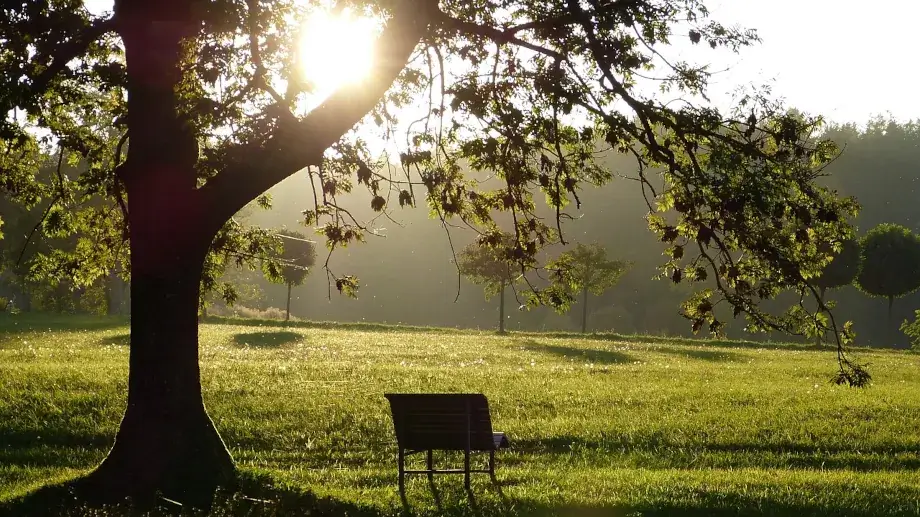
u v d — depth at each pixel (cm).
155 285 966
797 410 1945
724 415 1855
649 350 4119
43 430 1526
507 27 1116
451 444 1068
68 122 1287
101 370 2231
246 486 1003
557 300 1159
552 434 1600
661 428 1678
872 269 6281
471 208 1207
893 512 986
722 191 986
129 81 975
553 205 1145
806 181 1023
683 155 1099
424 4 941
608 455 1460
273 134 958
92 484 963
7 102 935
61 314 5438
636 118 1080
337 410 1773
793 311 1055
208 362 2705
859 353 4434
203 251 984
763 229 1021
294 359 2989
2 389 1867
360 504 981
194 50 975
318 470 1275
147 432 961
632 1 1030
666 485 1130
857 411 1925
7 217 5012
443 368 2792
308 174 1138
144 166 969
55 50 986
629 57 1035
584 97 1021
